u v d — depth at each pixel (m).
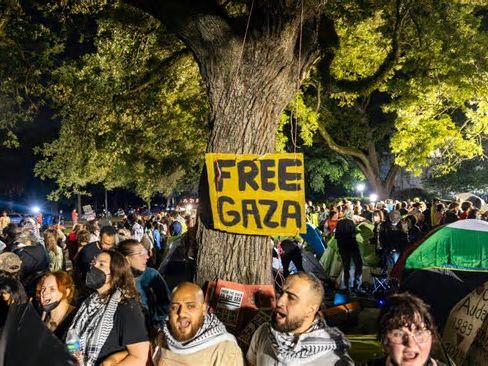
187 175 33.62
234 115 5.57
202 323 3.70
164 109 14.50
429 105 17.81
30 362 3.56
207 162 5.36
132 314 3.91
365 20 15.84
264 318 5.10
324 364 3.46
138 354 3.86
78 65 12.59
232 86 5.59
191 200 33.25
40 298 4.50
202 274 5.57
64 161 17.72
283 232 5.12
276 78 5.55
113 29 12.00
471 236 5.83
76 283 6.12
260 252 5.50
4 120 12.98
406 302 2.94
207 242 5.58
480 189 33.06
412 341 2.85
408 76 19.64
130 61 12.41
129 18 11.09
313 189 35.38
